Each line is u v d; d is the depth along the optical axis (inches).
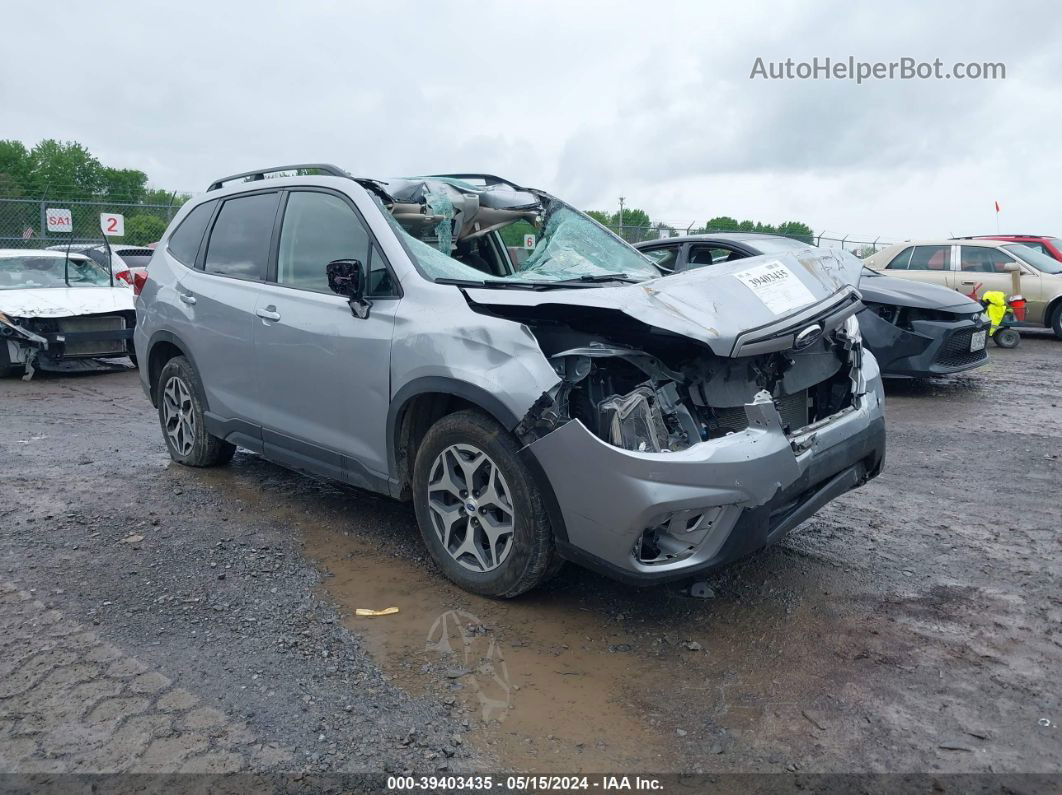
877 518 192.4
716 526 125.3
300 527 181.2
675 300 134.3
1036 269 565.6
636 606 144.1
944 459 247.3
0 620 135.0
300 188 183.2
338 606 142.8
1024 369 435.2
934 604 146.4
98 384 373.4
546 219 199.2
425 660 125.0
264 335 180.5
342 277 151.9
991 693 117.8
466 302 144.0
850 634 134.9
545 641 131.5
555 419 128.4
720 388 137.4
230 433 198.8
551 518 132.2
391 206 170.4
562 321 137.3
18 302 379.2
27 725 106.6
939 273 573.9
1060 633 135.9
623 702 114.8
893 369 353.7
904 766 101.7
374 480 162.1
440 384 141.2
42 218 764.6
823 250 171.0
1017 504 204.1
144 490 205.2
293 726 107.7
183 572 155.8
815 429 144.2
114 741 103.7
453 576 148.9
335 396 165.2
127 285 447.8
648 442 128.3
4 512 186.9
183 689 115.5
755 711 113.0
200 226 213.5
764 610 143.3
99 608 140.0
